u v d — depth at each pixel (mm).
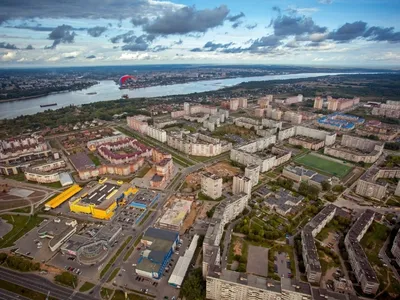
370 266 190000
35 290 182250
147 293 180500
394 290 183375
